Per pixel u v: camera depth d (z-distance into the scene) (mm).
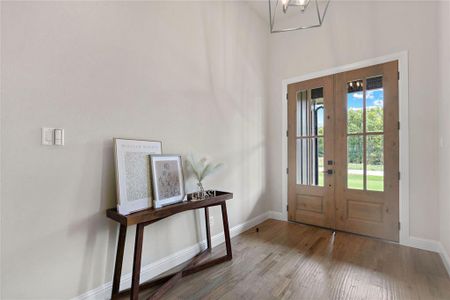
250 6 3559
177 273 2105
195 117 2633
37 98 1491
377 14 3033
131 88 2014
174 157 2273
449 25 2125
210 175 2848
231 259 2492
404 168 2826
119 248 1788
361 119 3154
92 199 1763
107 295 1845
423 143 2709
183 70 2490
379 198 3010
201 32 2715
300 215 3717
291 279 2105
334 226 3381
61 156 1602
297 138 3738
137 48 2059
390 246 2797
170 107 2350
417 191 2750
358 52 3176
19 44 1418
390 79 2928
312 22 3586
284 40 3867
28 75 1453
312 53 3578
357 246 2809
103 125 1825
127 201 1815
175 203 2154
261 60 3861
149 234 2156
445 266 2311
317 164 3557
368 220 3100
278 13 3732
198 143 2668
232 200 3211
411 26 2795
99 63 1800
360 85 3160
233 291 1938
